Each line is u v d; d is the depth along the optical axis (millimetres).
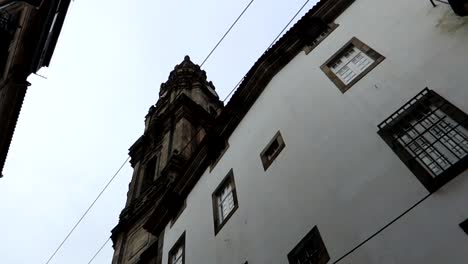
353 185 9453
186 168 19188
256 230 11867
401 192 8383
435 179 7973
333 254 8727
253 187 13203
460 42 9969
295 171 11570
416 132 9195
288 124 13297
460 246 6863
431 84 9758
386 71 11258
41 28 14281
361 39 13383
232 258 12258
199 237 15039
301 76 14430
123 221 25859
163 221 19406
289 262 9844
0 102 13602
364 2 14938
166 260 16672
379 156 9383
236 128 17156
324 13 16141
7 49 13367
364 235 8391
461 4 9836
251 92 16875
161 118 35375
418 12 12039
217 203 15367
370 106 10703
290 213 10820
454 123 8672
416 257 7281
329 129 11375
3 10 13797
